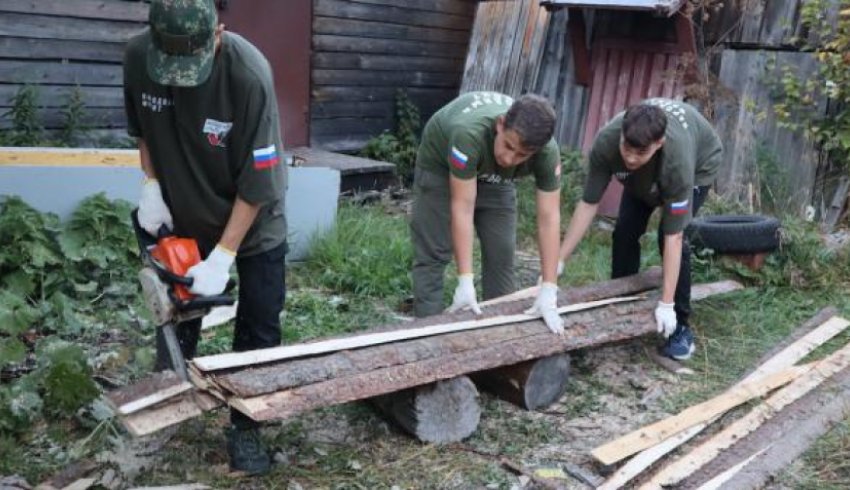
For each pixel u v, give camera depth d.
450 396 3.03
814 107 6.52
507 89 8.23
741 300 4.81
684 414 3.27
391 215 6.64
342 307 4.51
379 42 8.45
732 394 3.46
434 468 2.88
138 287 4.38
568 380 3.69
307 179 5.19
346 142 8.38
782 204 6.62
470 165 3.08
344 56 8.13
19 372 3.42
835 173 6.52
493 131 3.06
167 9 2.11
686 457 2.95
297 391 2.59
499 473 2.88
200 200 2.56
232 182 2.53
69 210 4.52
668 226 3.58
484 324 3.28
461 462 2.93
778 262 5.24
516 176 3.30
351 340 2.95
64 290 4.25
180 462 2.81
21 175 4.39
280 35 7.50
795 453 3.02
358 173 7.23
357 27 8.18
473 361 3.05
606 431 3.25
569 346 3.38
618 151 3.60
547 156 3.14
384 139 8.34
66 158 4.61
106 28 6.39
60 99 6.23
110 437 2.83
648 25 7.13
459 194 3.15
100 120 6.50
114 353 3.51
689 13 6.63
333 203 5.35
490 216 3.70
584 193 3.86
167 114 2.41
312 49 7.84
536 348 3.26
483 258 3.85
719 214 6.40
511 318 3.39
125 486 2.64
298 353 2.75
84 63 6.33
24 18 5.91
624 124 3.21
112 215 4.45
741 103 6.86
